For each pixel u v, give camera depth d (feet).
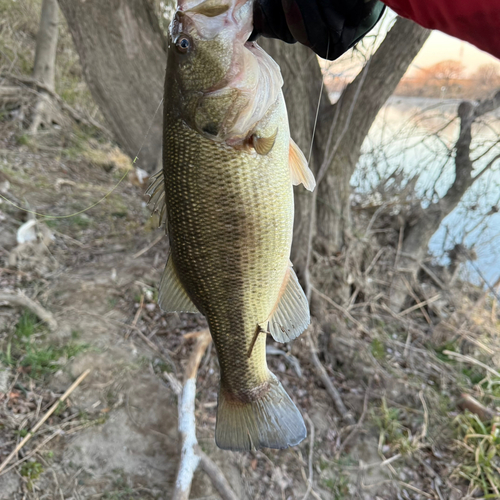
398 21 3.32
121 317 3.60
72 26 3.26
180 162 1.31
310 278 3.98
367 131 3.75
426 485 3.20
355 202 5.07
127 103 3.49
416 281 4.73
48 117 6.86
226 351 1.52
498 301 4.95
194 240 1.37
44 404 2.89
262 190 1.34
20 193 4.87
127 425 2.94
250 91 1.24
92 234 4.61
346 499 3.05
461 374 4.03
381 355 3.91
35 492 2.49
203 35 1.22
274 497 2.93
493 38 0.91
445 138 5.02
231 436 1.62
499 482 3.21
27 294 3.54
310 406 3.47
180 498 2.56
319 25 1.12
